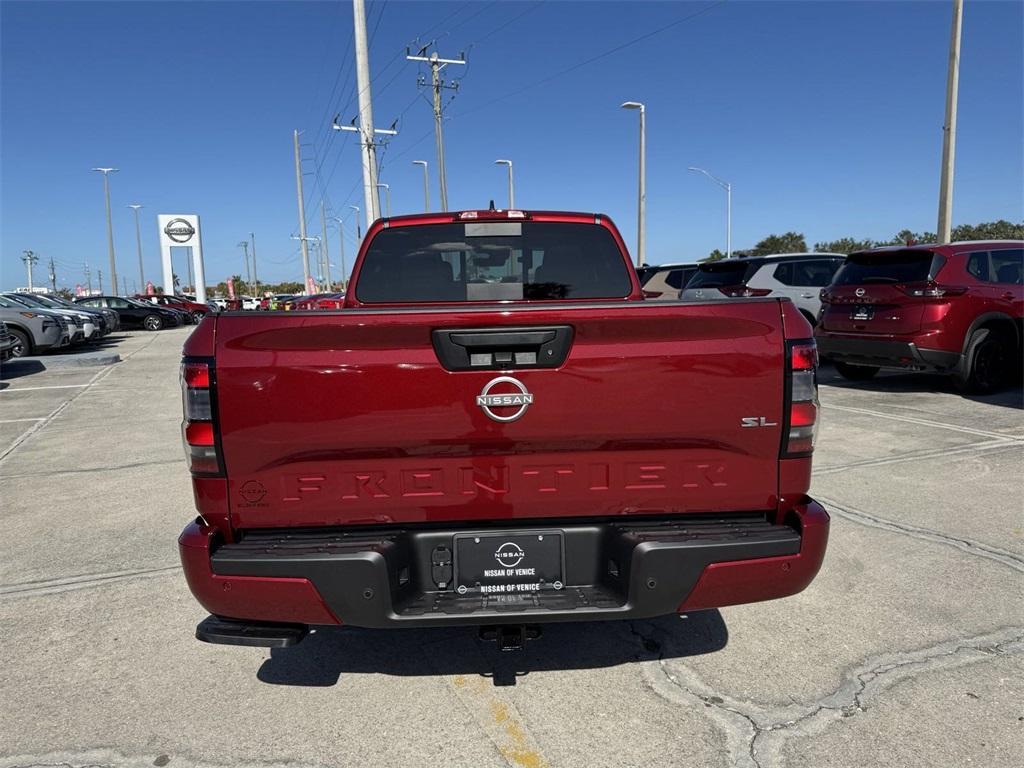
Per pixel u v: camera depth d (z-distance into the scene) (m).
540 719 2.89
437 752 2.71
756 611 3.77
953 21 16.50
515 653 3.42
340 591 2.53
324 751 2.73
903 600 3.84
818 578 4.13
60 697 3.11
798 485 2.71
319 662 3.38
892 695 2.99
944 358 8.96
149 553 4.77
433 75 36.31
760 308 2.63
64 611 3.94
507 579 2.72
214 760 2.68
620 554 2.65
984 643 3.38
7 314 17.84
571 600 2.65
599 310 2.55
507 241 3.99
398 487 2.64
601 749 2.70
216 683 3.21
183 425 2.59
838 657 3.30
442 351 2.55
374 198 25.52
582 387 2.58
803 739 2.72
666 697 3.02
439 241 3.96
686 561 2.56
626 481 2.68
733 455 2.67
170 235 55.50
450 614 2.57
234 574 2.53
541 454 2.65
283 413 2.54
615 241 4.03
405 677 3.23
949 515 5.07
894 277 9.23
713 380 2.61
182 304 42.66
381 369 2.54
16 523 5.43
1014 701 2.93
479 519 2.70
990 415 8.28
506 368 2.57
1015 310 9.33
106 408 10.64
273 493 2.61
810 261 12.89
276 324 2.51
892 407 8.92
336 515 2.64
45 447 8.09
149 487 6.33
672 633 3.57
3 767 2.65
